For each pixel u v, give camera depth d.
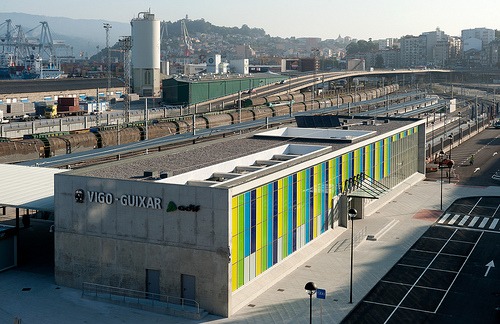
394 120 104.31
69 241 52.38
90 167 57.56
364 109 180.38
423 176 104.00
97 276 51.62
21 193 57.59
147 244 49.59
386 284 54.75
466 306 49.84
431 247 66.06
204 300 48.06
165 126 121.31
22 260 59.34
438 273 57.78
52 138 99.19
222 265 47.31
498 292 52.94
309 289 41.94
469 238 69.56
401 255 63.00
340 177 71.69
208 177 57.28
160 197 48.78
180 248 48.56
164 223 48.91
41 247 63.38
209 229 47.53
